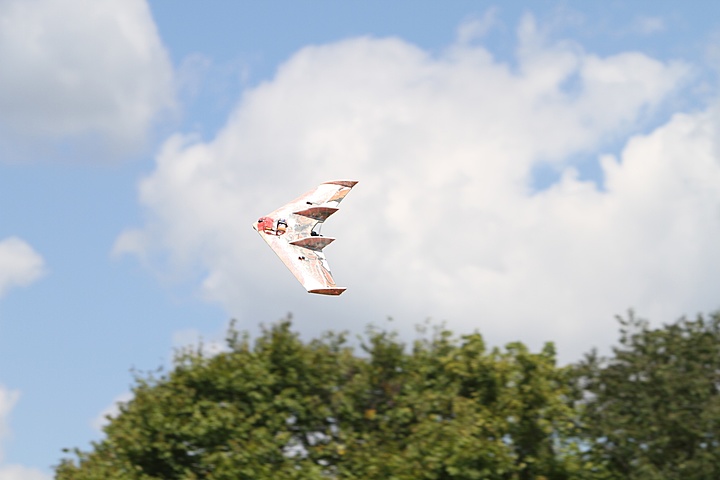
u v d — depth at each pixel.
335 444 93.69
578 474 91.81
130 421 96.06
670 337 98.75
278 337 100.50
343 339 104.19
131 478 90.69
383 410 98.56
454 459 85.75
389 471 87.25
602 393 98.00
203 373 97.75
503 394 95.44
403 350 101.50
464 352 99.50
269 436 92.88
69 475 93.62
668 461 91.94
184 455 96.00
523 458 93.81
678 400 93.44
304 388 98.94
